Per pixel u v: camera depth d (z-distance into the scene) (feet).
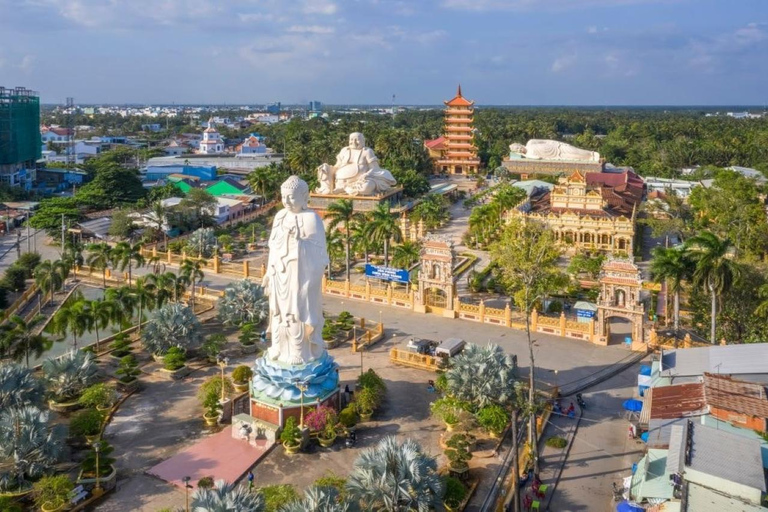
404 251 297.74
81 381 163.94
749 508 96.58
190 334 195.31
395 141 638.53
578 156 607.37
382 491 105.91
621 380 187.52
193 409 163.02
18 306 256.73
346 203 297.12
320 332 158.61
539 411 162.30
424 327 233.14
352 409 153.28
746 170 500.33
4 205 443.73
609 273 212.84
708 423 125.90
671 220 306.55
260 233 396.57
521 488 130.00
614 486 128.77
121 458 138.82
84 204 440.86
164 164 646.33
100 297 270.87
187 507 119.55
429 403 167.73
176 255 325.21
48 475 126.72
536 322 228.63
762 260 264.31
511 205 370.32
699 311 222.28
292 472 134.72
